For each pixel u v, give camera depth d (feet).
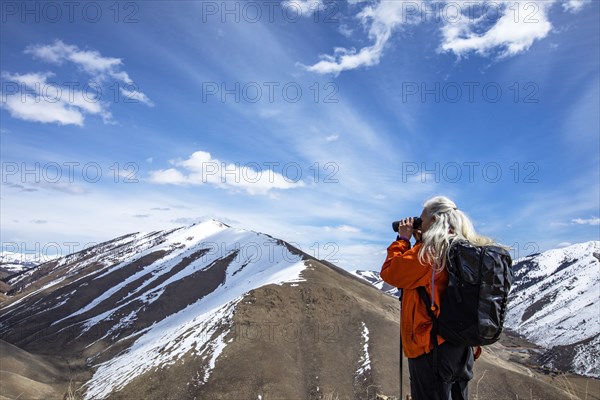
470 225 10.55
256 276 578.25
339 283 472.85
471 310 9.47
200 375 322.55
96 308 595.06
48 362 394.32
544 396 250.16
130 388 318.65
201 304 552.82
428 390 10.32
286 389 302.45
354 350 342.85
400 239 11.31
